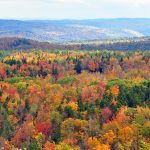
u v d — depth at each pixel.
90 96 178.88
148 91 177.62
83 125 147.38
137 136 136.25
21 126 155.62
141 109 154.75
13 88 199.12
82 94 181.62
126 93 175.38
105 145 131.62
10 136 149.62
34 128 150.88
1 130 151.75
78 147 131.75
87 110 162.12
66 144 131.88
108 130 141.88
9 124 155.12
